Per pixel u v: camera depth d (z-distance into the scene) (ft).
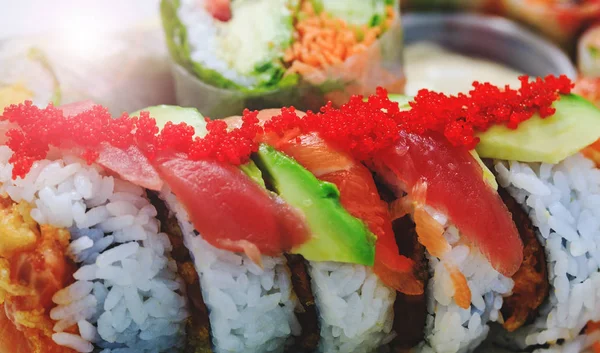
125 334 0.47
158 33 0.86
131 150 0.45
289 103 0.70
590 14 0.94
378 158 0.47
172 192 0.46
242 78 0.70
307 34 0.72
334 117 0.48
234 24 0.75
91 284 0.45
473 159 0.48
